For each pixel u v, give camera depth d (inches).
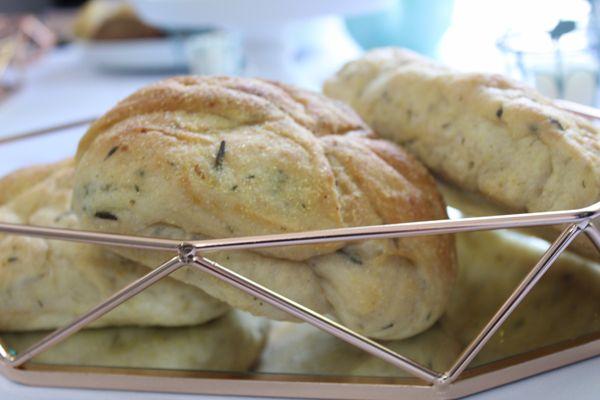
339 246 11.9
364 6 26.3
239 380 11.2
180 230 12.1
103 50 35.8
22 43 37.9
